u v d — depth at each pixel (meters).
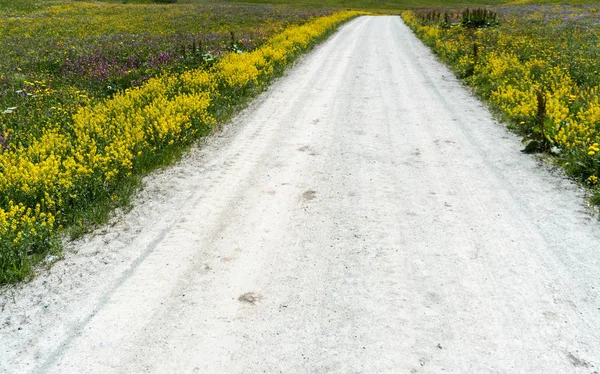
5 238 4.42
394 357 3.11
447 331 3.35
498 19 31.31
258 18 37.41
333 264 4.24
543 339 3.24
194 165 6.97
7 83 11.92
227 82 12.07
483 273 4.04
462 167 6.55
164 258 4.42
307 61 17.69
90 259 4.43
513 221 4.94
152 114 8.56
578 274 3.98
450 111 9.72
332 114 9.66
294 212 5.31
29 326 3.52
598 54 14.44
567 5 46.84
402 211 5.25
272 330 3.40
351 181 6.15
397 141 7.80
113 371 3.06
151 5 49.09
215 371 3.03
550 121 7.14
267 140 8.05
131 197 5.82
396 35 28.08
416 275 4.04
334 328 3.40
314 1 86.62
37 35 25.64
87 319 3.58
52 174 5.73
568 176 6.07
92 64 14.88
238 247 4.58
